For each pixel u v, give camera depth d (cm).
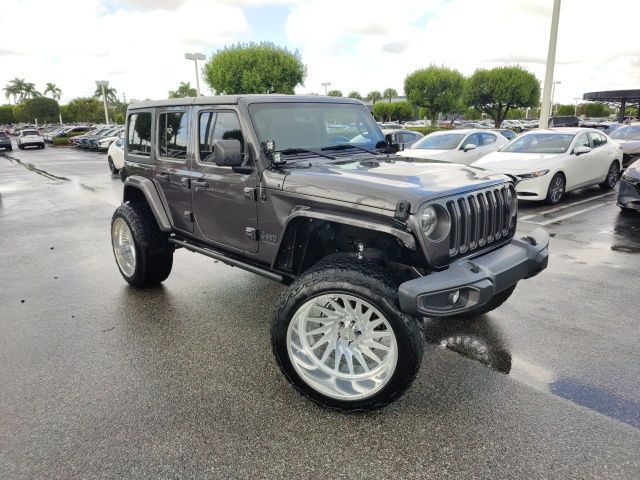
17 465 250
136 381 331
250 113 349
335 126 400
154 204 448
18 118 9644
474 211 298
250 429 278
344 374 294
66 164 2195
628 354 360
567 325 411
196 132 393
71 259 634
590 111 7425
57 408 300
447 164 364
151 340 393
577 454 254
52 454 259
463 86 3731
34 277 560
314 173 315
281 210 326
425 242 267
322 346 315
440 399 305
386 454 257
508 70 3556
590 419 283
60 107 9762
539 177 896
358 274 273
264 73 2722
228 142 322
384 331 277
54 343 389
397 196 269
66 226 846
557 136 1012
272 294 493
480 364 348
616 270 548
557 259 591
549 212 873
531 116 7944
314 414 292
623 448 257
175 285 523
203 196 392
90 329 415
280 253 336
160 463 251
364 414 291
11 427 282
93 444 266
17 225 861
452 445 263
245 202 352
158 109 437
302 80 2914
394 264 306
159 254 486
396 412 293
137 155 480
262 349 376
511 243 338
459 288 258
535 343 379
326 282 278
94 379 334
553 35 1415
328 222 315
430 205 268
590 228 749
